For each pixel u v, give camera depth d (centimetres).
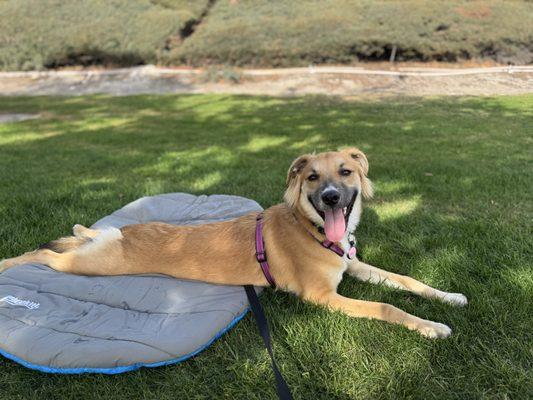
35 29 632
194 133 303
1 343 85
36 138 296
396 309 91
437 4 572
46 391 78
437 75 519
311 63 593
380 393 75
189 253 107
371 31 571
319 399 75
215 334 88
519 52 525
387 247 124
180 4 688
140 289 103
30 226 142
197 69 614
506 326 87
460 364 79
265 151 245
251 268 105
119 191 178
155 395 77
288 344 87
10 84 592
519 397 72
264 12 674
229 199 156
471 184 173
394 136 272
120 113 397
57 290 103
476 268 108
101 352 80
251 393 76
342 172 105
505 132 271
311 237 101
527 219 137
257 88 533
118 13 664
